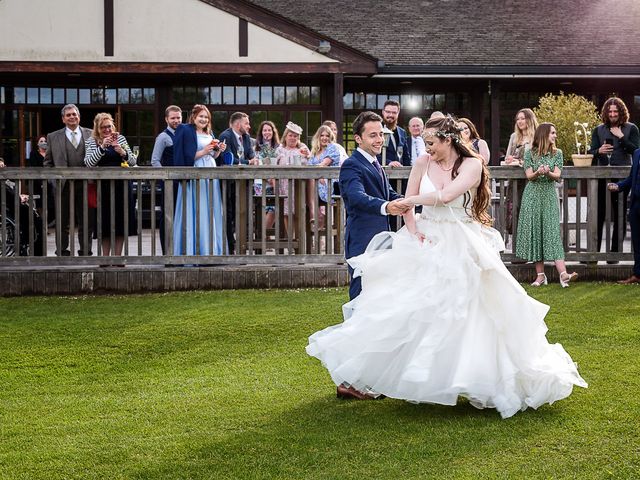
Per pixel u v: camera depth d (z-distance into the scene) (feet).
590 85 60.13
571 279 29.91
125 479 13.07
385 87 59.16
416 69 56.18
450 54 58.08
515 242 29.94
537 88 60.03
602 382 17.52
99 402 17.19
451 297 15.24
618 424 14.90
